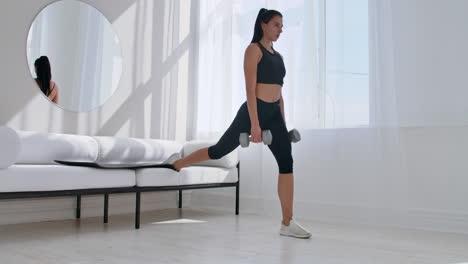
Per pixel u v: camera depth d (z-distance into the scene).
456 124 3.07
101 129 3.78
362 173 3.47
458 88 3.08
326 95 3.67
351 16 3.59
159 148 3.83
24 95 3.24
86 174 2.72
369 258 2.18
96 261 2.01
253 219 3.63
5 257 2.06
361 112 3.51
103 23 3.81
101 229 2.97
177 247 2.37
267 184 4.00
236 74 4.27
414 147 3.26
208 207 4.46
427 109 3.19
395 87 3.30
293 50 3.85
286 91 3.88
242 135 2.74
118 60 3.94
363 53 3.52
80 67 3.62
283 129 2.83
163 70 4.38
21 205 3.21
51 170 2.56
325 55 3.68
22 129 3.22
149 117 4.22
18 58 3.21
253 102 2.72
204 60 4.58
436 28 3.18
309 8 3.77
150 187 3.11
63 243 2.44
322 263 2.06
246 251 2.29
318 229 3.12
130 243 2.46
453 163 3.10
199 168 3.55
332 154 3.63
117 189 2.91
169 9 4.46
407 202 3.23
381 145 3.33
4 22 3.14
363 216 3.43
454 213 3.05
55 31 3.46
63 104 3.49
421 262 2.11
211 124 4.41
